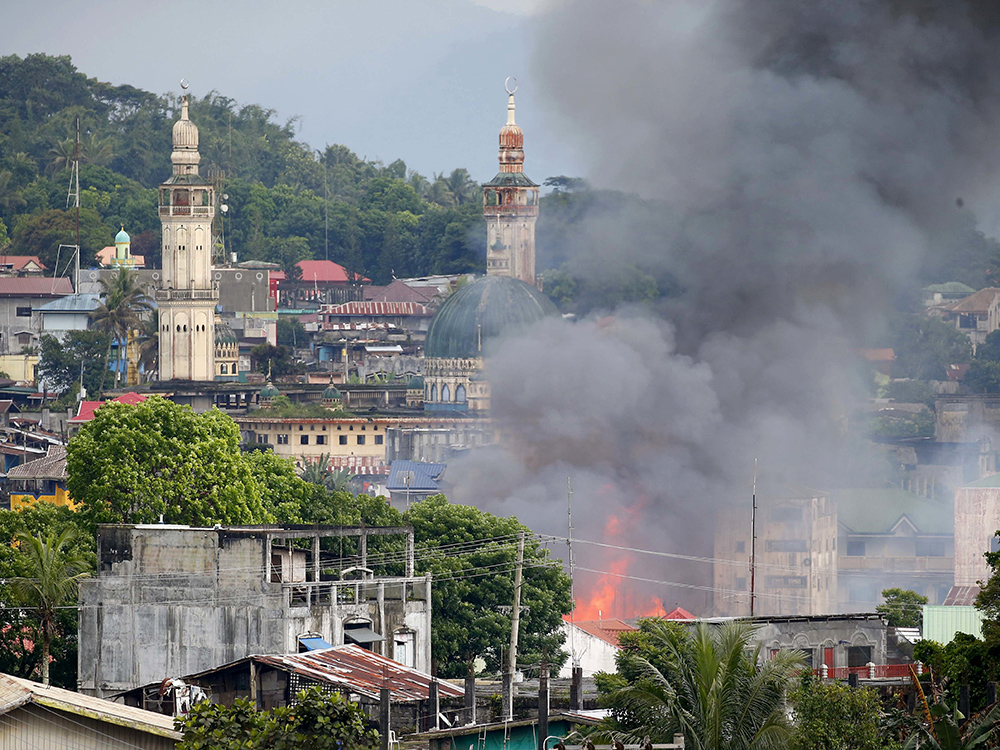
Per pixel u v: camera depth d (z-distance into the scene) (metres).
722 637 151.50
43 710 167.25
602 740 153.12
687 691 148.12
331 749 145.00
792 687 149.25
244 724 146.50
